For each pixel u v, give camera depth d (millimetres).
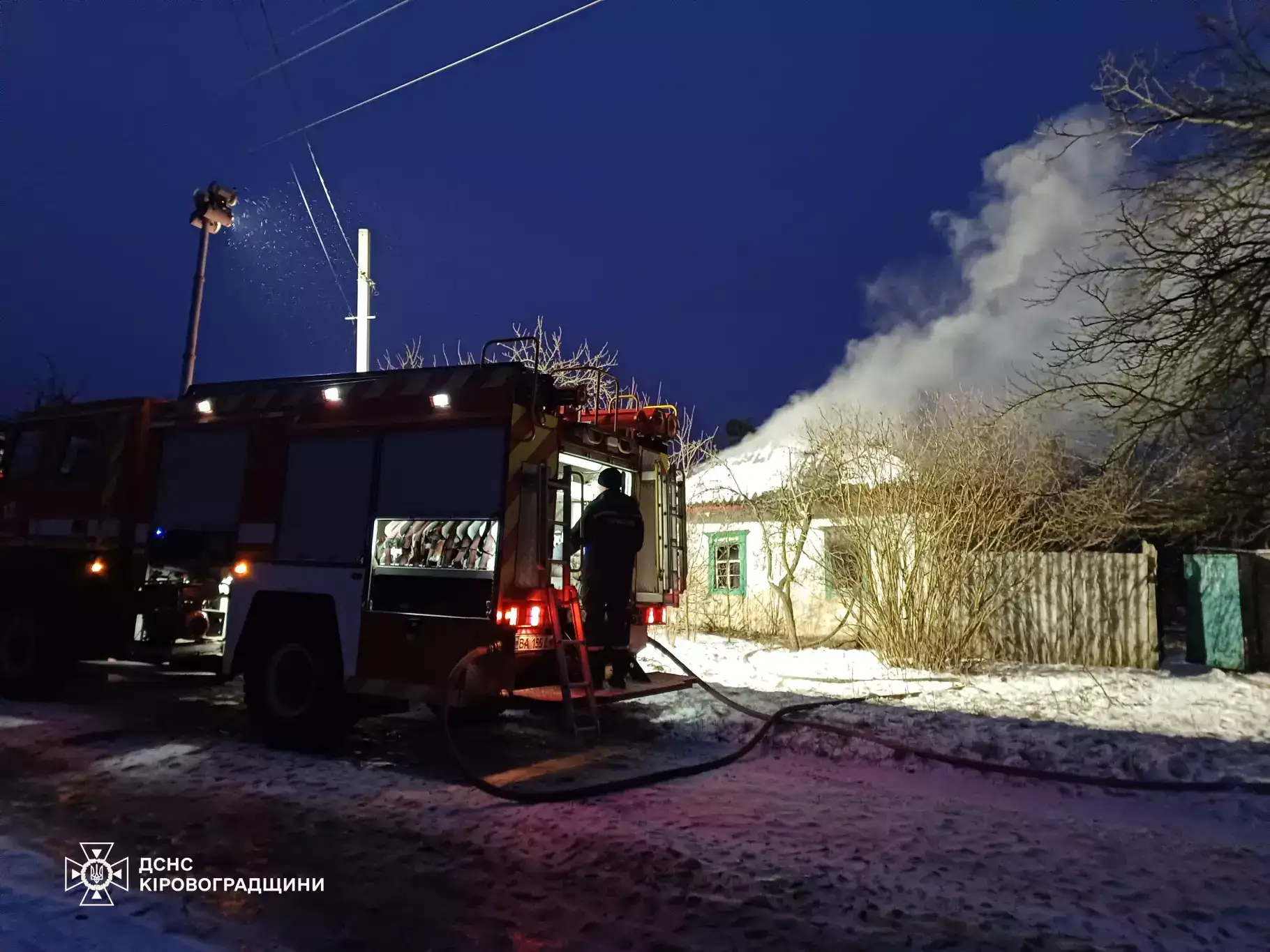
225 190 13797
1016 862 4594
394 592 6684
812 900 4074
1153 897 4133
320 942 3646
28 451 9500
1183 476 12773
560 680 6418
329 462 7238
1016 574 11766
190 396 8633
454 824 5191
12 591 9148
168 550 8133
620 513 7309
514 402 6480
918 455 11930
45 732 7652
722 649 13352
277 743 7180
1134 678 10555
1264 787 5836
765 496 14859
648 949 3598
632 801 5719
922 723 7715
